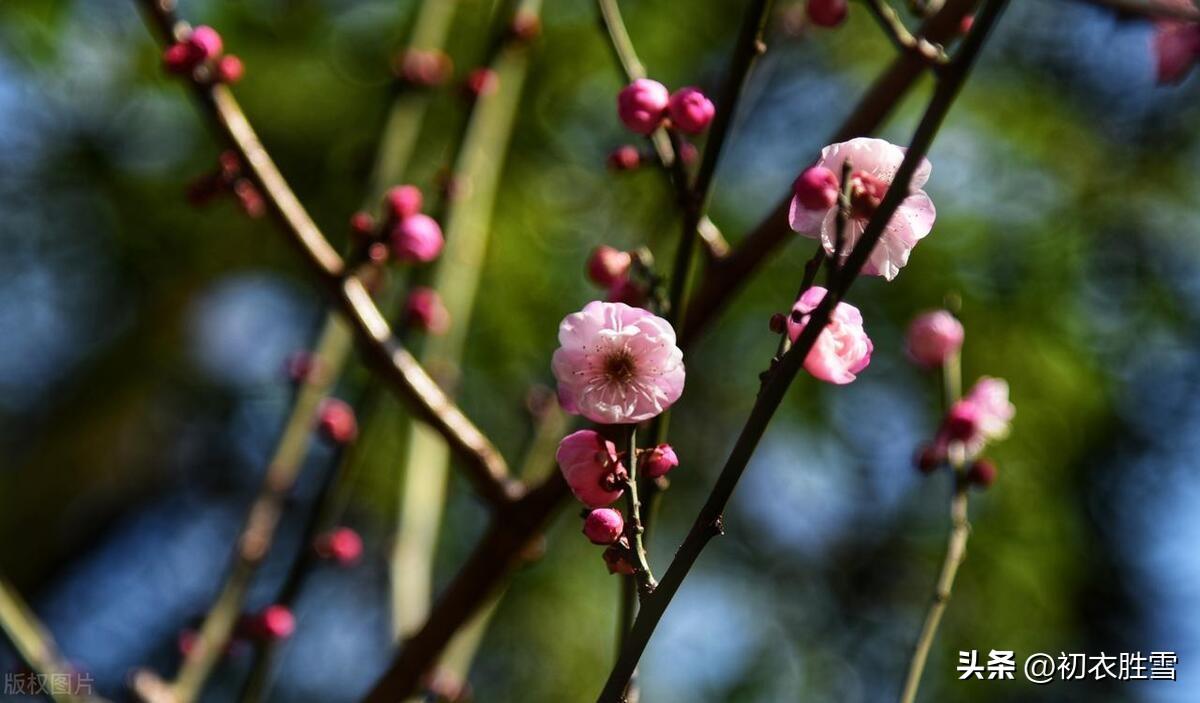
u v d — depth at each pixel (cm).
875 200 168
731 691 652
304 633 669
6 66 612
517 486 261
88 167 662
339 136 620
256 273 700
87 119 652
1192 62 208
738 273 250
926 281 629
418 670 259
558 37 625
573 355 171
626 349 171
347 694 672
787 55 648
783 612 675
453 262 340
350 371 540
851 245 169
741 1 645
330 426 318
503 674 624
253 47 618
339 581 652
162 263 695
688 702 651
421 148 568
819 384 631
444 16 382
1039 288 648
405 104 358
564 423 330
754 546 687
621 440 195
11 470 816
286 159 626
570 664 619
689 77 629
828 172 168
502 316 596
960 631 632
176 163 653
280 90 618
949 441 266
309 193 623
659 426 195
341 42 630
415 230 261
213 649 298
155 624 768
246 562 308
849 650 664
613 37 255
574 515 623
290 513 420
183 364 769
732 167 648
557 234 619
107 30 619
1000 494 625
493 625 624
